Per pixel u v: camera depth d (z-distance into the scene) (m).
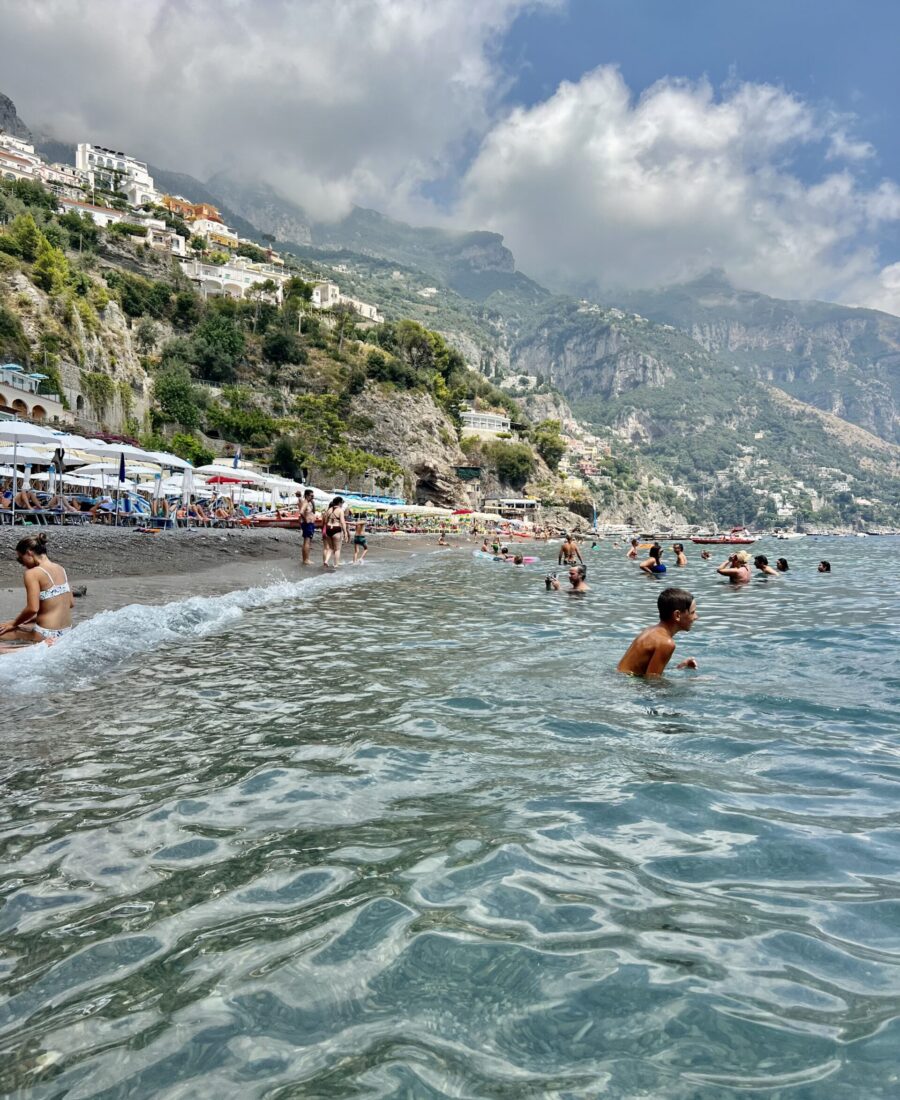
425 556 36.75
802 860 3.02
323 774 4.04
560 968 2.23
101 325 72.56
